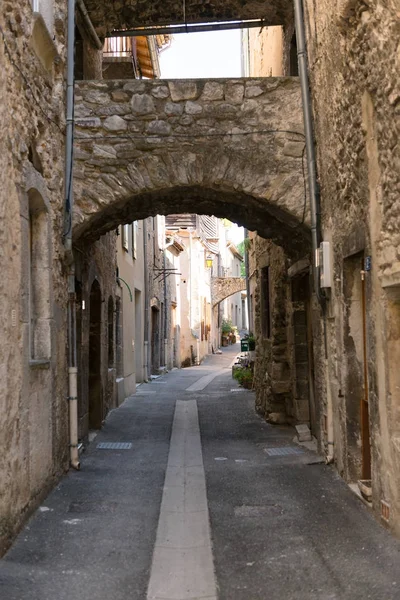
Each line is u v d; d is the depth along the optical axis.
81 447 8.50
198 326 35.38
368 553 4.44
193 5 9.63
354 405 6.37
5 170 4.78
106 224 8.77
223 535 5.02
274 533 5.01
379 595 3.76
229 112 7.65
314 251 7.32
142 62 18.25
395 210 4.51
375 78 4.74
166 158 7.63
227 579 4.14
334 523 5.16
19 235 5.13
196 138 7.63
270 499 6.01
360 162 5.41
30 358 5.90
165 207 8.82
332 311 6.93
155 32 10.02
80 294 9.02
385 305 4.82
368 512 5.39
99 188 7.59
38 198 6.16
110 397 12.98
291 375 10.38
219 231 49.94
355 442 6.34
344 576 4.08
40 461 5.91
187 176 7.64
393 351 4.77
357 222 5.63
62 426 7.11
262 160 7.61
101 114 7.63
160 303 26.12
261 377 12.15
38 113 6.15
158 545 4.82
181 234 34.62
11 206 4.94
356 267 6.30
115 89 7.66
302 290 10.02
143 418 12.17
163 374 25.47
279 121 7.64
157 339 25.27
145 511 5.73
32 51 5.92
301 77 7.43
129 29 10.06
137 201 8.29
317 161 7.38
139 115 7.64
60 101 7.16
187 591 3.95
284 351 10.69
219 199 8.27
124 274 15.89
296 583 4.02
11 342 4.83
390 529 4.79
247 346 19.69
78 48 9.81
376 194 4.97
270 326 11.41
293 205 7.58
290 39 9.69
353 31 5.14
